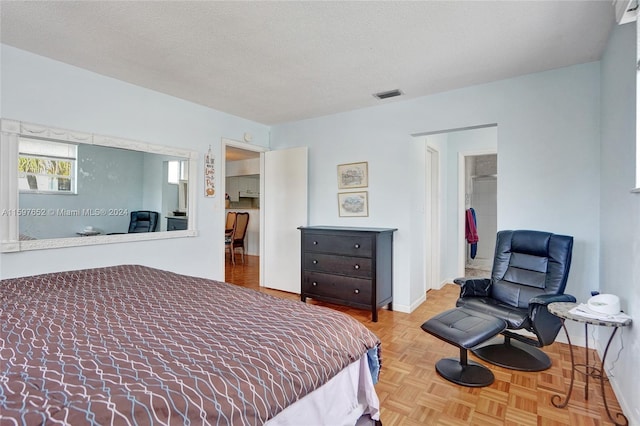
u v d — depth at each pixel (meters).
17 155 2.48
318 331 1.27
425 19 2.07
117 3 1.92
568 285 2.73
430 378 2.21
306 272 3.82
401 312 3.65
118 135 3.06
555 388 2.08
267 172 4.69
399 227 3.68
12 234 2.45
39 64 2.58
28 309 1.36
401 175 3.65
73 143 2.79
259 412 0.87
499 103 3.05
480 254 6.50
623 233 1.92
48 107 2.63
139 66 2.77
